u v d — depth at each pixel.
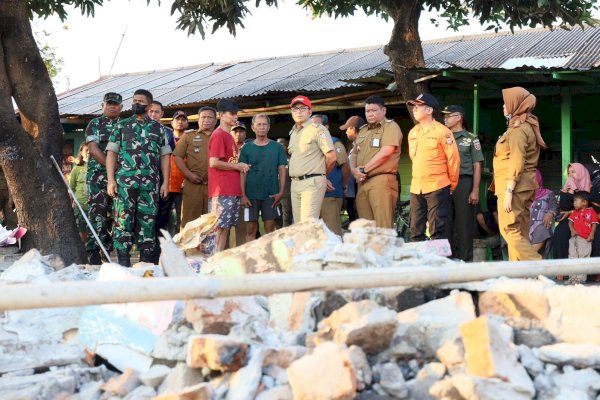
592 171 10.94
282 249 4.94
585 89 11.39
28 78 9.12
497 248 11.51
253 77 16.86
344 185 9.49
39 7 11.98
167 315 4.19
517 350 3.73
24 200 8.97
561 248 9.73
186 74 19.19
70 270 6.11
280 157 9.78
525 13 11.71
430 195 8.32
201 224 7.62
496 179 8.35
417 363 3.81
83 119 16.81
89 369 4.15
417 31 11.98
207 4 11.85
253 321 4.04
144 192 8.75
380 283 3.95
